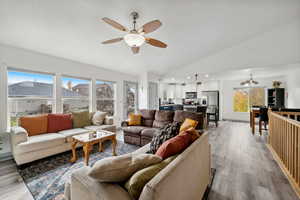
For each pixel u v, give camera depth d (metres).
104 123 3.96
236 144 3.54
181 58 4.92
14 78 2.95
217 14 2.82
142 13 2.43
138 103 6.08
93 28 2.63
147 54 4.24
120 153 2.95
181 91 8.86
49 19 2.27
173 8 2.46
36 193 1.69
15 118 2.96
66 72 3.73
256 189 1.78
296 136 1.87
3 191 1.73
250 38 4.21
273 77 6.66
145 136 3.26
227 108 7.85
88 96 4.38
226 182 1.93
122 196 0.80
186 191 1.07
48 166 2.36
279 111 3.44
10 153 2.76
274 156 2.73
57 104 3.55
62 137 2.79
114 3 2.13
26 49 3.03
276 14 3.15
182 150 1.28
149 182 0.73
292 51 3.70
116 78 5.20
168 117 3.59
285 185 1.86
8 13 2.05
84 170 1.08
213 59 4.96
